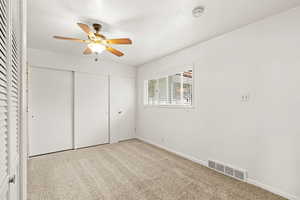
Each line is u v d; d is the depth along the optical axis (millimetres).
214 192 1895
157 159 2965
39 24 2098
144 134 4312
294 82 1708
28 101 3039
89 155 3174
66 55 3451
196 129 2826
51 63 3258
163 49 3115
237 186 2018
